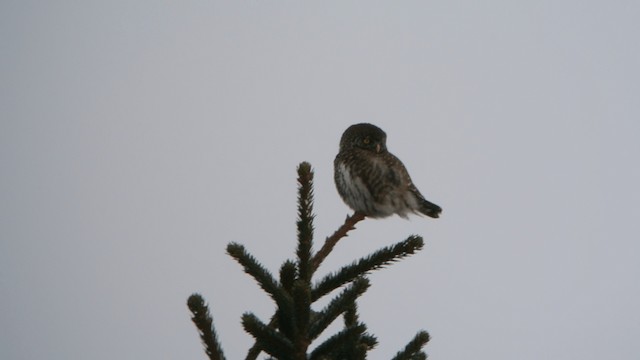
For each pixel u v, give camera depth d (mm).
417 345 8156
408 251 8906
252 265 8047
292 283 8227
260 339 7312
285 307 7676
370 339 8555
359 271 8859
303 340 7289
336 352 8086
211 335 7227
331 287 8828
